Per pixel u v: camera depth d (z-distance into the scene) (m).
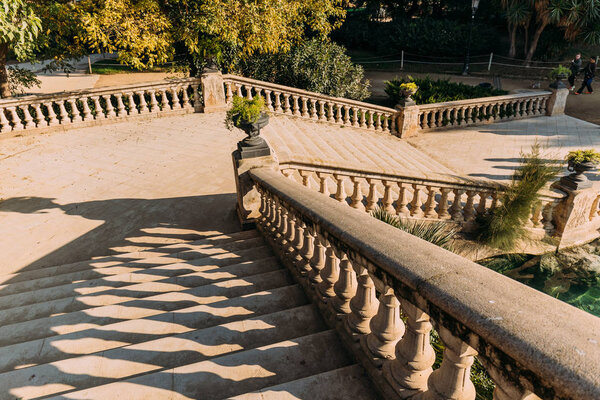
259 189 5.54
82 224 6.70
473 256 7.59
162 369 2.66
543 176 7.23
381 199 7.68
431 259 1.72
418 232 5.93
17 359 2.95
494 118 15.32
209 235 6.21
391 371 2.06
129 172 8.68
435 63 26.66
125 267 5.00
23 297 4.26
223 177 8.30
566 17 21.30
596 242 8.20
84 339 3.12
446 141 13.65
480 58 26.64
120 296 4.02
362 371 2.31
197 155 9.47
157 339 2.93
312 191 3.71
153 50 12.30
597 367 0.95
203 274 4.33
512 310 1.23
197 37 12.30
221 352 2.80
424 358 1.92
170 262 5.01
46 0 11.68
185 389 2.33
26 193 7.83
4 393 2.50
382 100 19.50
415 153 12.60
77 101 13.10
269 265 4.44
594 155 7.37
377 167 6.40
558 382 0.98
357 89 16.64
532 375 1.09
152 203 7.34
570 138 13.10
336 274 3.02
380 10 33.31
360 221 2.46
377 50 29.38
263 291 3.62
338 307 2.82
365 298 2.46
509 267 7.81
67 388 2.54
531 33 25.44
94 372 2.64
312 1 14.65
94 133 11.12
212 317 3.32
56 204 7.39
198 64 14.35
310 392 2.16
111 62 30.08
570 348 1.03
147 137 10.74
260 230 5.79
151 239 6.18
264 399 2.11
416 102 16.09
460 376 1.60
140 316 3.55
